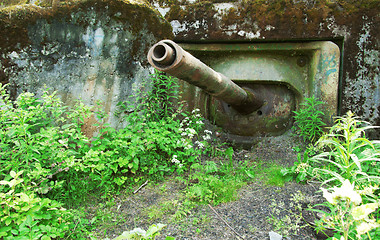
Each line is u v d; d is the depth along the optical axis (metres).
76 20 3.98
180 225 2.78
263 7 4.59
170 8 4.97
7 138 3.15
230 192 3.27
